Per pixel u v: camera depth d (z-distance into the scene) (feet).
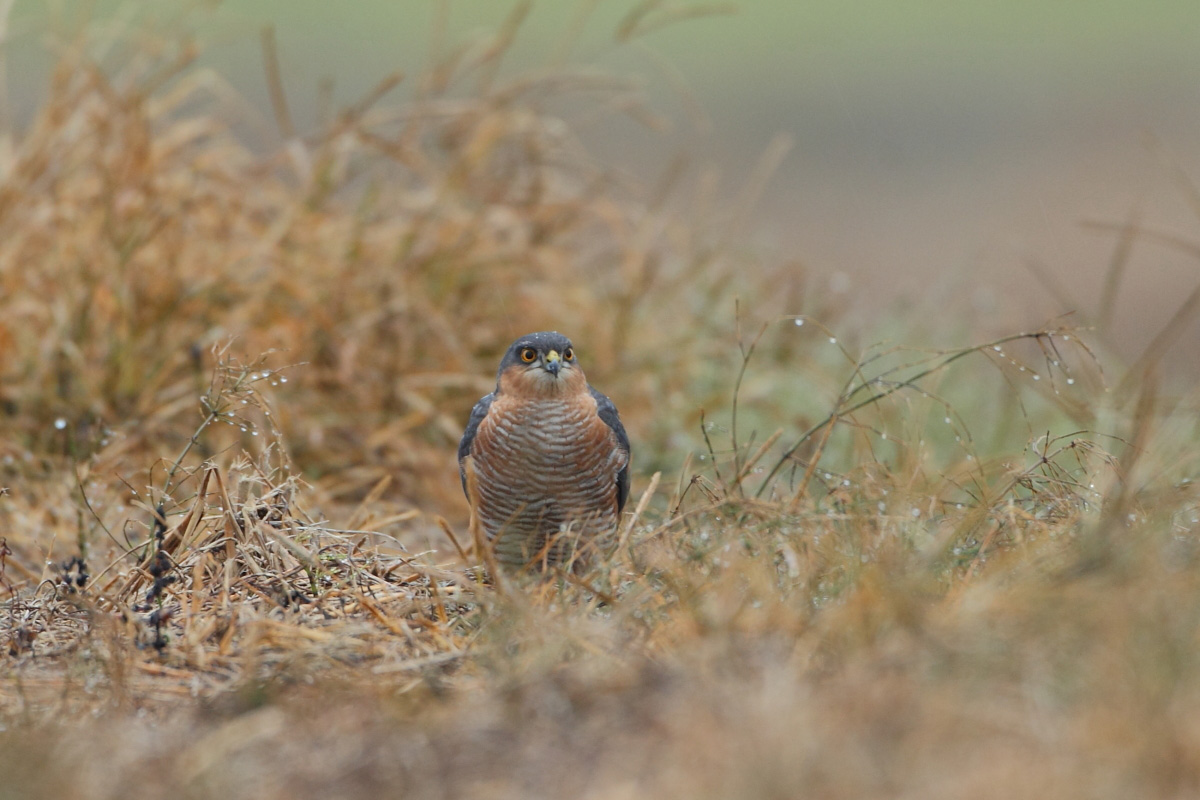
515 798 17.40
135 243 40.57
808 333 48.26
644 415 44.55
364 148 46.70
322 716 20.44
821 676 19.36
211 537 28.07
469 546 32.89
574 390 29.84
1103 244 76.79
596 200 49.80
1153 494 25.81
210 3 48.44
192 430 38.96
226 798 17.95
